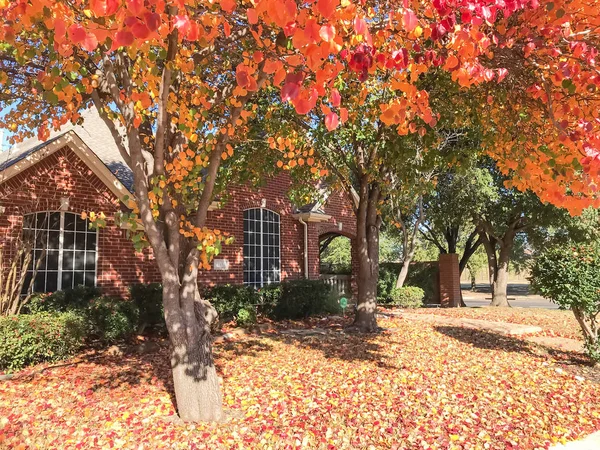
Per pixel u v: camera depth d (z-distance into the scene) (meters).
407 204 12.92
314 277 15.92
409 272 20.17
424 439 4.42
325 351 8.35
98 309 8.32
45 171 9.48
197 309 5.15
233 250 13.29
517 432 4.65
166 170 5.11
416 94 3.89
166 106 4.73
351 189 10.92
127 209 10.63
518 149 4.94
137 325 8.99
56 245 9.67
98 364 7.48
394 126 7.44
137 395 5.84
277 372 6.89
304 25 2.65
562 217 16.59
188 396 4.91
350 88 7.33
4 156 11.06
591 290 7.23
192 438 4.40
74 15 3.20
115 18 2.75
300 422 4.83
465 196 17.02
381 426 4.73
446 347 8.83
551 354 8.52
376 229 10.89
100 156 11.68
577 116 3.91
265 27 4.83
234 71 6.45
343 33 3.22
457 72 3.73
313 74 3.47
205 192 5.28
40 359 7.38
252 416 5.02
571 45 3.71
